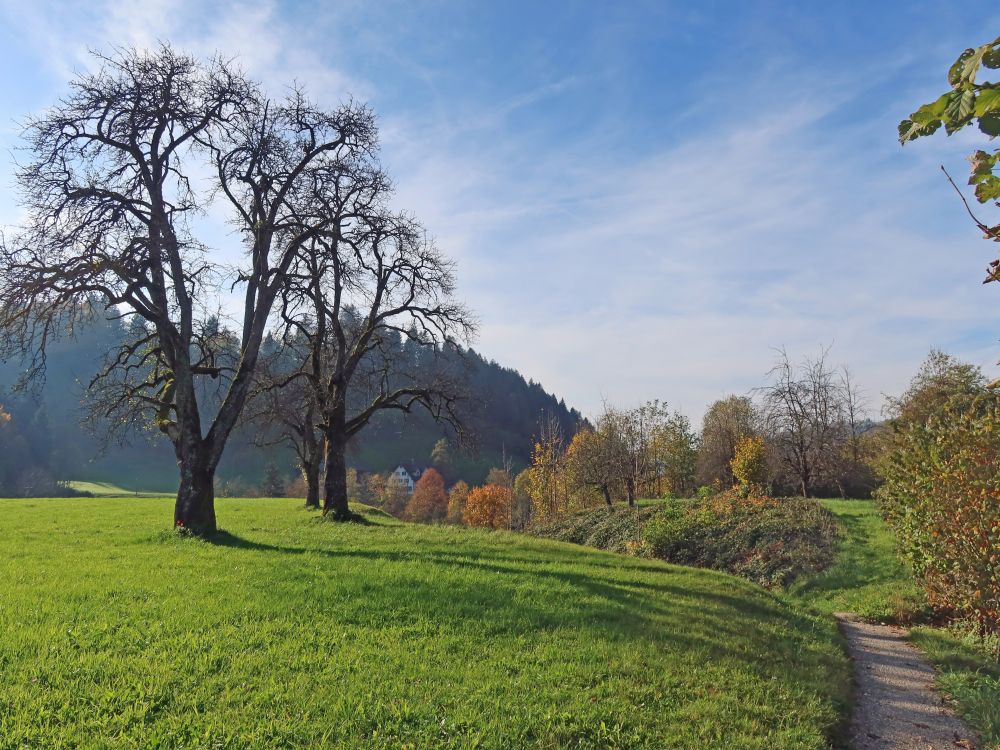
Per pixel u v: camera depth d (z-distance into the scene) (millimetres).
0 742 4996
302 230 22234
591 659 7805
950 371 39906
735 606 12617
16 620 8242
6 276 15836
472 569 13414
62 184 17328
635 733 5891
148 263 17703
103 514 24828
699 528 27984
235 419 18547
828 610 15664
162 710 5758
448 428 27297
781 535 24484
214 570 12211
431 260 25500
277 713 5777
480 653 7809
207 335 20828
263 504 35812
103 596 9750
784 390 39688
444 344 26422
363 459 114875
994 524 9609
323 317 25203
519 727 5809
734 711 6652
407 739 5445
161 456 90125
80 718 5500
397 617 9227
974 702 7824
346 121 22172
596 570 15227
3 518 22578
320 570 12391
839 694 7867
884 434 35875
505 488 70875
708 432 58156
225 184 20250
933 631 12367
